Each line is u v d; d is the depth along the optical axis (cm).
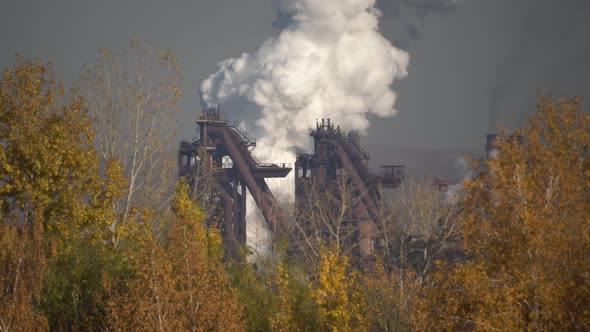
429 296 10338
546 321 9644
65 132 14462
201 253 11425
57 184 14350
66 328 12300
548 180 10081
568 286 9519
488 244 10131
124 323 10950
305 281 13888
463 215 10369
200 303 11031
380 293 12950
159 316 10738
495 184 10081
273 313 13038
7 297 10450
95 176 14600
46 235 13700
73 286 12756
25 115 14312
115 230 14462
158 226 14650
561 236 9644
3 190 14025
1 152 14025
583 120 10250
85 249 13562
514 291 9700
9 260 10569
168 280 10875
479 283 9831
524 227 9781
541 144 10212
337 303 12162
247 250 14388
